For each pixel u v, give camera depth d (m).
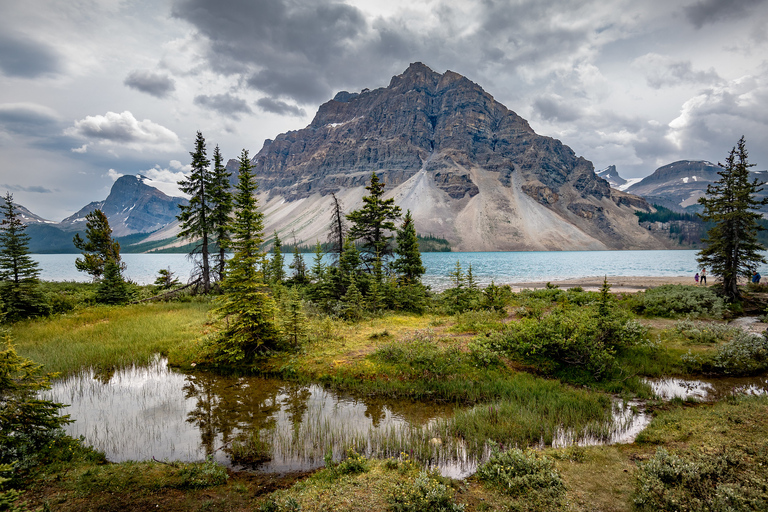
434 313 23.89
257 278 14.84
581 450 7.24
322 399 10.88
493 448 7.12
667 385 11.55
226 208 29.41
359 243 29.45
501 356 13.32
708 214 25.88
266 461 7.33
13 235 21.41
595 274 70.69
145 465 6.98
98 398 10.88
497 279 61.34
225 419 9.39
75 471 6.62
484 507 5.48
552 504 5.41
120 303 27.30
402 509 5.28
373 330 18.36
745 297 24.69
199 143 28.47
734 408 8.60
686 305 21.83
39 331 18.02
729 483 5.46
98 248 39.72
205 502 5.83
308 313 22.59
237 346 14.11
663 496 5.34
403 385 11.68
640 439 7.76
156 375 13.04
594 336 12.86
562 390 11.00
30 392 7.26
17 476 6.23
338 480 6.31
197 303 27.30
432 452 7.48
